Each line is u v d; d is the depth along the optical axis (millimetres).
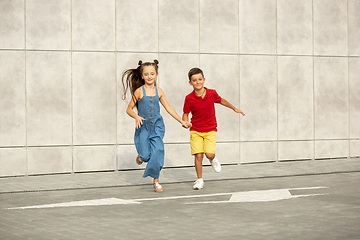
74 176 9617
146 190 7777
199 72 7684
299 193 7082
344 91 11922
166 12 10602
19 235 4719
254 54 11195
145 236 4613
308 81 11625
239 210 5855
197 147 7816
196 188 7738
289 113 11484
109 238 4555
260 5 11242
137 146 7652
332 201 6352
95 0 10172
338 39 11859
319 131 11734
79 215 5723
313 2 11656
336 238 4414
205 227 4961
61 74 9992
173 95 10664
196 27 10789
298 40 11547
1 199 7074
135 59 10422
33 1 9828
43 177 9547
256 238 4465
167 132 10609
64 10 10000
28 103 9828
